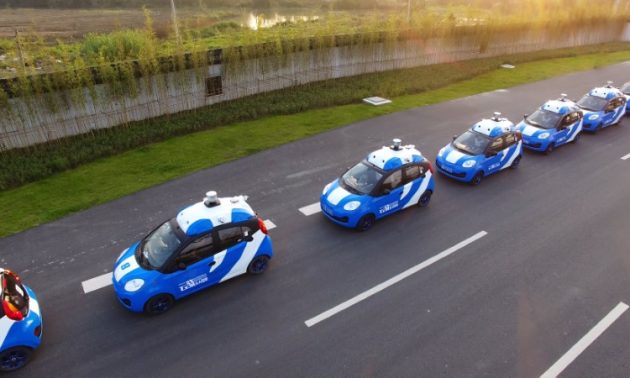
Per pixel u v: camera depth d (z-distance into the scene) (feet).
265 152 52.31
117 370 24.23
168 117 60.08
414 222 39.29
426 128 61.82
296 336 26.71
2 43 69.56
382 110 68.59
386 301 29.71
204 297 29.71
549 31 121.80
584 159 53.52
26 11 181.78
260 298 29.73
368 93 75.31
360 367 24.67
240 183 44.96
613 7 142.51
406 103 72.69
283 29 88.99
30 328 24.06
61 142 51.93
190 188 43.60
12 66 55.93
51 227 36.78
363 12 203.41
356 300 29.76
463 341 26.53
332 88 76.74
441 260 34.12
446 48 100.37
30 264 32.42
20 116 48.34
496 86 85.66
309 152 52.60
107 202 40.70
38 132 50.72
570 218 40.22
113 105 55.88
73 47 69.72
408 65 94.84
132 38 66.39
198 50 61.98
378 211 37.60
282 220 38.78
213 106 65.82
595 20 131.95
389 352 25.68
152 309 27.68
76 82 51.16
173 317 27.96
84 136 53.78
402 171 38.55
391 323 27.84
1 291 23.36
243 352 25.50
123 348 25.62
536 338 26.86
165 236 29.12
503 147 47.50
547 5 126.72
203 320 27.76
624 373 24.71
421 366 24.81
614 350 26.14
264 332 26.96
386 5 224.94
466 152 46.65
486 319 28.25
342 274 32.27
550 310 29.14
